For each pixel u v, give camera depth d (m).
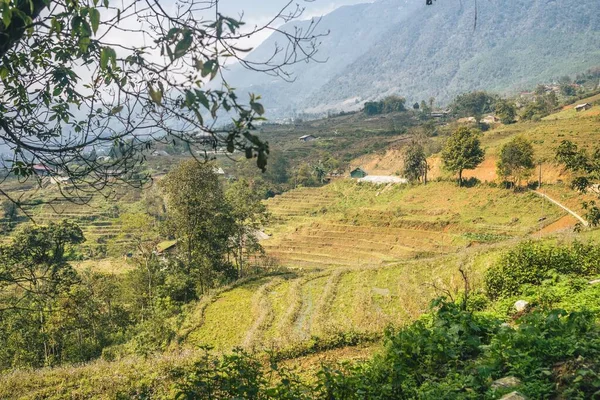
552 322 7.76
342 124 194.88
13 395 16.20
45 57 5.49
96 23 4.02
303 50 4.34
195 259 38.31
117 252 61.25
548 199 60.81
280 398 7.04
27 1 4.20
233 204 41.25
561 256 18.61
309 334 21.78
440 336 8.31
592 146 69.62
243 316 28.83
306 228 71.31
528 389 6.04
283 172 113.88
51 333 29.27
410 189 82.12
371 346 18.84
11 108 5.70
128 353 28.61
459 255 34.34
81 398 15.79
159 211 68.25
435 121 160.88
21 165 5.52
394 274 33.88
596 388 5.85
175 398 7.44
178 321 29.39
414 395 7.13
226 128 4.35
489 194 67.88
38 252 7.93
